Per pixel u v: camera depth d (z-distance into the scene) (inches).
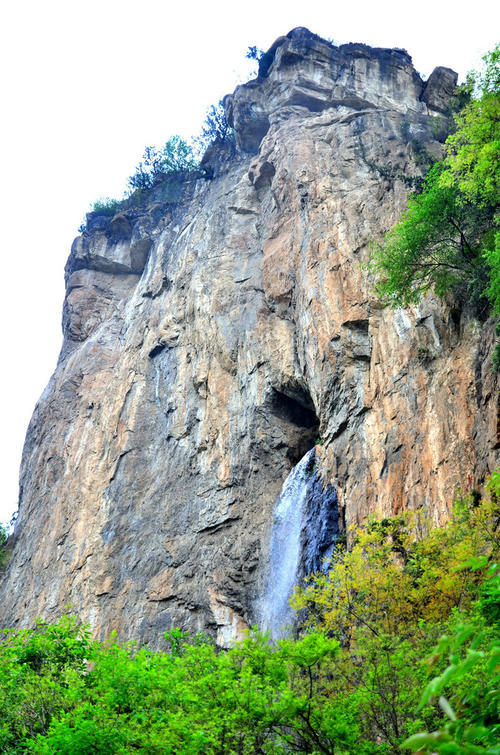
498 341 1122.0
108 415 2352.4
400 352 1390.3
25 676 831.1
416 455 1235.2
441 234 1261.1
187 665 724.0
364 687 625.6
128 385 2324.1
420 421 1264.8
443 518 1115.9
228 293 2090.3
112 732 650.2
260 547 1624.0
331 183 1872.5
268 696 612.1
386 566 821.9
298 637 1347.2
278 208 2084.2
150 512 1979.6
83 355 2736.2
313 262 1733.5
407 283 1258.6
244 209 2273.6
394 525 901.8
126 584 1898.4
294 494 1587.1
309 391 1700.3
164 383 2214.6
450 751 225.8
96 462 2303.2
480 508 838.5
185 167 3316.9
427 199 1234.0
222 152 2687.0
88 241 3078.2
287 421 1784.0
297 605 840.3
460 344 1259.8
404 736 581.0
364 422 1406.3
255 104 2432.3
